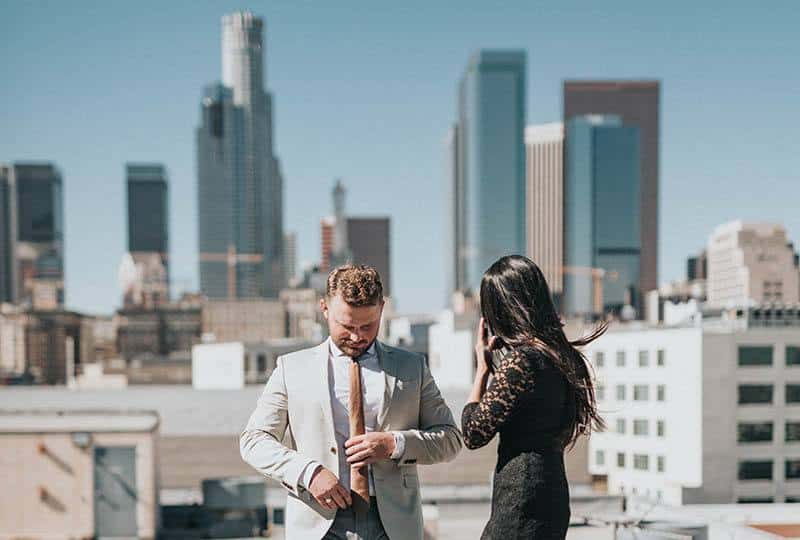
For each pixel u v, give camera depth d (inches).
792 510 362.9
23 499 808.3
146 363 3336.6
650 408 1362.0
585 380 142.2
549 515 135.7
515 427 138.8
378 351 146.5
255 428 142.9
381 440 135.6
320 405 141.2
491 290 144.6
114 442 816.3
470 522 718.5
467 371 2089.1
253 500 884.0
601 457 1402.6
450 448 142.2
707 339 1294.3
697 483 1277.1
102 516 809.5
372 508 140.9
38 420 816.9
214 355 2491.4
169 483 1357.0
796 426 1298.0
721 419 1290.6
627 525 262.7
